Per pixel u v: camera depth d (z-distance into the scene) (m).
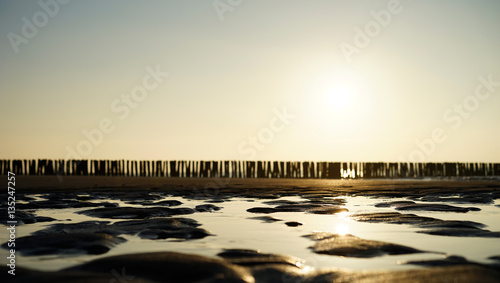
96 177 25.73
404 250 4.66
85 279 3.40
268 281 3.50
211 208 8.92
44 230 6.10
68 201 10.24
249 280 3.50
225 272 3.61
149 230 5.80
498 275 3.45
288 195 12.81
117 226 6.22
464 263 4.13
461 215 7.86
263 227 6.48
